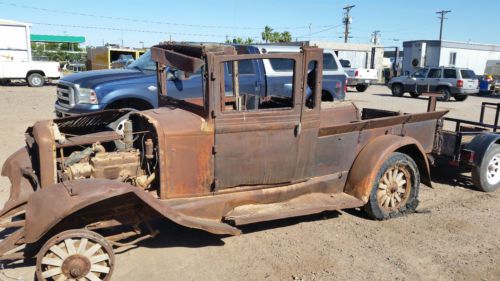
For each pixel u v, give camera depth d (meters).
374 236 4.64
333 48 32.91
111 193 3.30
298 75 4.20
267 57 4.03
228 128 4.01
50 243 3.26
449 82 20.97
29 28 23.23
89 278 3.38
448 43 30.06
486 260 4.18
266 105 5.21
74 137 4.27
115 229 4.41
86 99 7.47
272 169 4.32
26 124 10.45
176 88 5.71
